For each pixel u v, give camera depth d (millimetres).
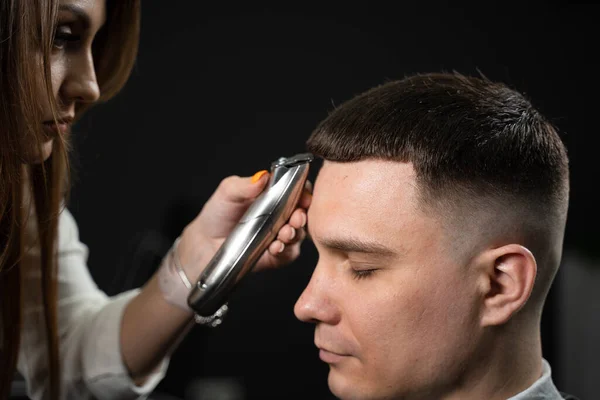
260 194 848
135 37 920
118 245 2516
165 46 2580
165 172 2584
